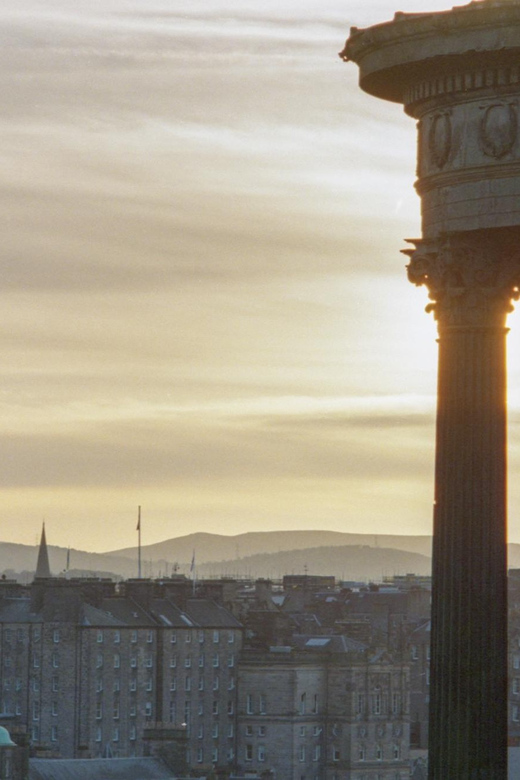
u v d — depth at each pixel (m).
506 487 36.22
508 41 34.75
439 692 36.03
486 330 36.12
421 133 36.81
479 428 36.09
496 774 35.66
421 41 35.47
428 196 36.69
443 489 36.31
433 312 36.78
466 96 35.72
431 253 36.44
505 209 35.50
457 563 35.97
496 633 35.84
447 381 36.34
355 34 36.47
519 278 36.31
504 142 35.38
